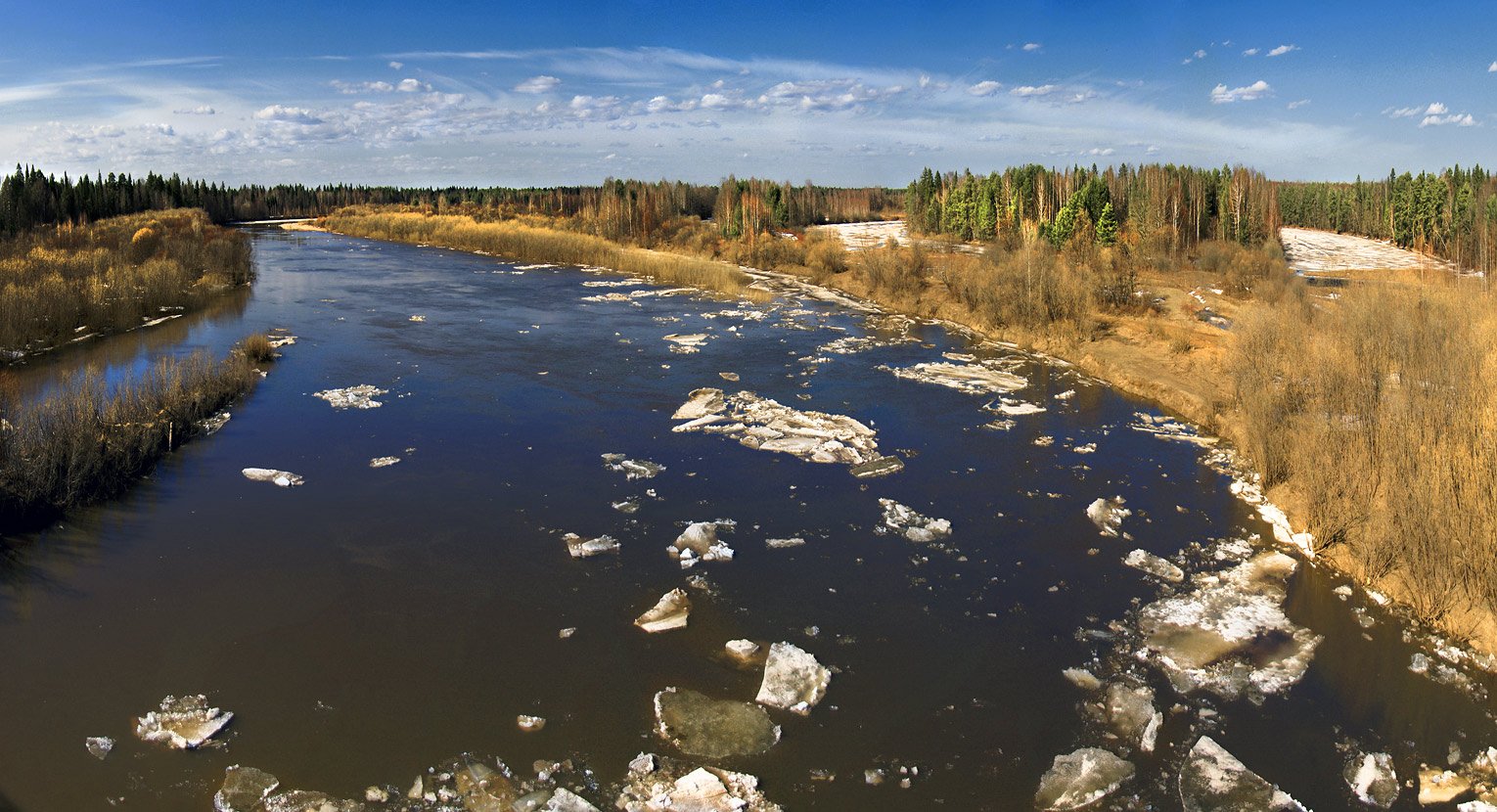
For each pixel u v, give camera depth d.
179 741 9.40
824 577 13.34
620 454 18.41
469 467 17.55
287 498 15.86
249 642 11.37
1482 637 11.35
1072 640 11.76
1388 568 12.94
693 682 10.70
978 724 10.04
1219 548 14.41
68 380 19.75
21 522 14.47
